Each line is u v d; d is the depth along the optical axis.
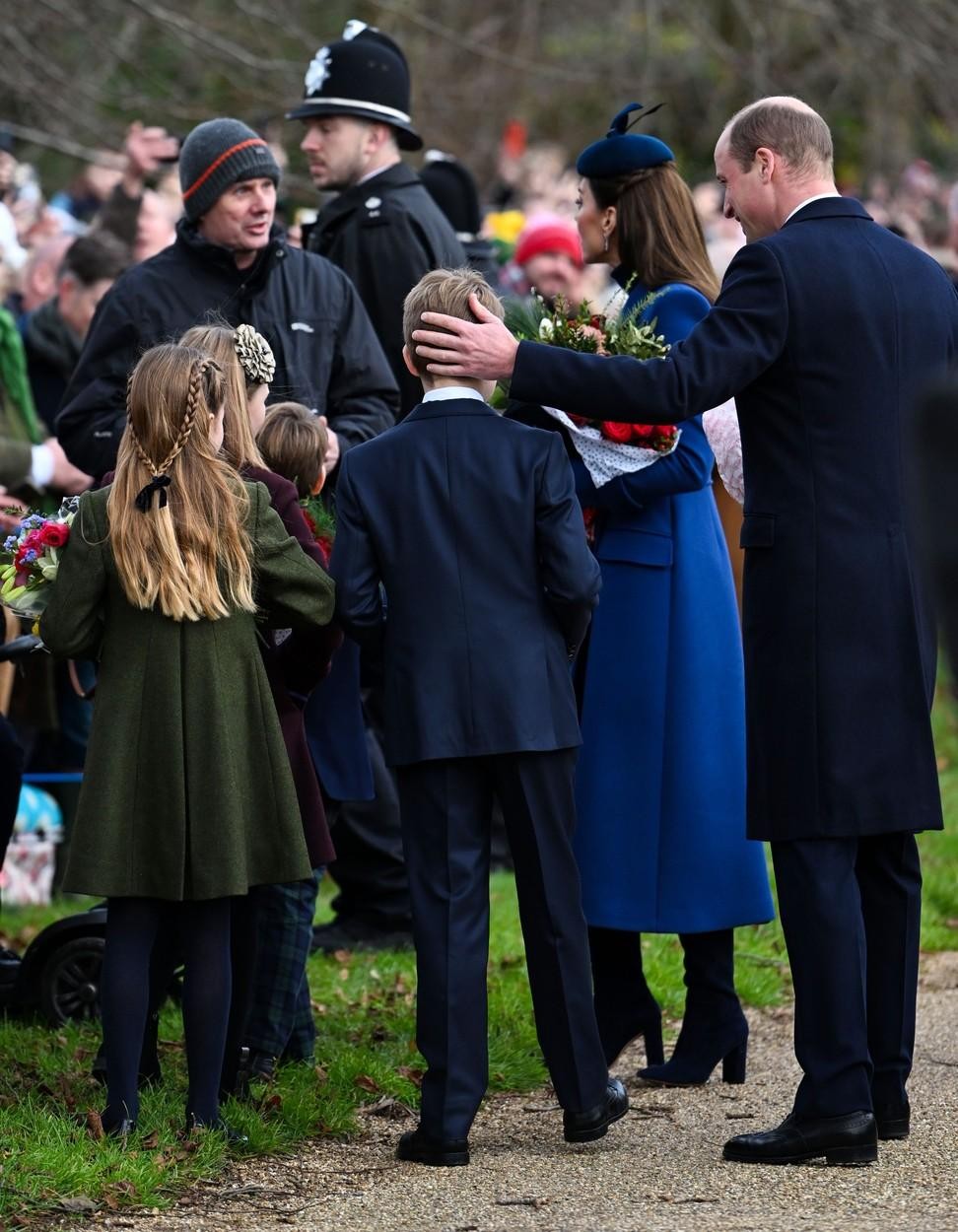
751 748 7.59
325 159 11.60
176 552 7.41
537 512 7.68
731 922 8.60
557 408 7.73
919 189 22.48
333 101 11.41
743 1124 8.11
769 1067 9.17
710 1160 7.53
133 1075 7.55
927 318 7.66
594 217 8.96
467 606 7.62
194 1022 7.62
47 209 18.30
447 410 7.81
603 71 29.31
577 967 7.68
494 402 9.50
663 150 8.88
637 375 7.42
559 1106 8.41
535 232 15.95
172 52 20.88
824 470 7.43
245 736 7.62
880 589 7.43
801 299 7.41
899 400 7.52
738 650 8.87
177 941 8.17
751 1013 10.44
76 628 7.61
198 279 10.02
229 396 8.10
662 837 8.57
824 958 7.36
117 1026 7.53
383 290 11.27
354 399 10.37
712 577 8.80
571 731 7.68
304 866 7.61
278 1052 8.61
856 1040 7.36
